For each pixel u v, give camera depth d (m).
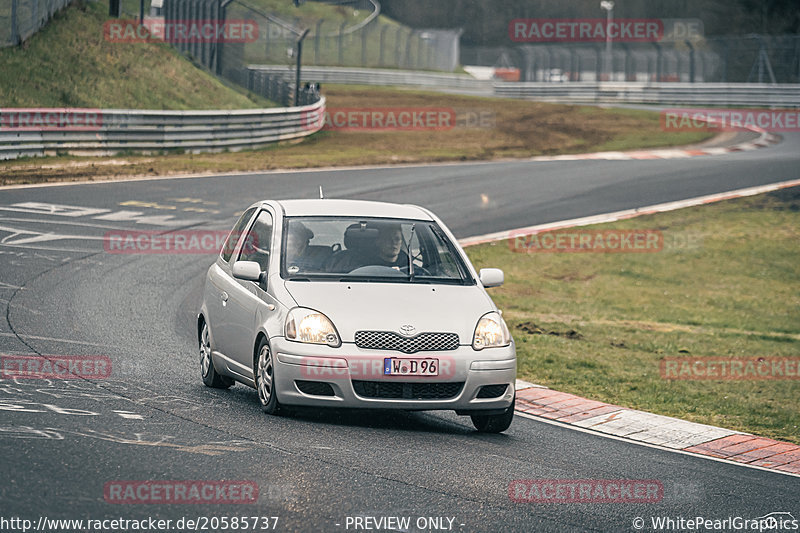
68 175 88.88
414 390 27.81
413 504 20.78
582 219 89.19
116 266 57.47
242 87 170.25
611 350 49.59
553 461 26.47
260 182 95.25
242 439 25.19
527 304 62.53
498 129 163.38
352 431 27.61
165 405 28.94
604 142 150.62
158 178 92.69
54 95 119.00
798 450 30.86
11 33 123.81
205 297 34.78
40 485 19.66
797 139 154.25
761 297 69.19
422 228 32.75
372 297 28.97
